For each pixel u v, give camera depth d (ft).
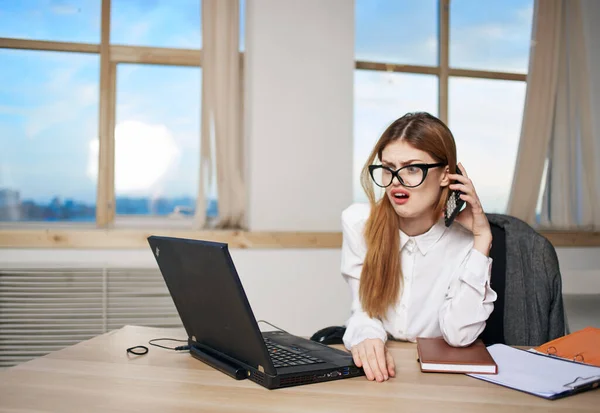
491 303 4.62
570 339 4.55
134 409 3.22
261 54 10.94
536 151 12.48
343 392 3.56
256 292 10.73
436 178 4.57
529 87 12.56
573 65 12.69
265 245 10.69
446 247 5.18
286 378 3.66
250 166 10.96
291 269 10.83
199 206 10.86
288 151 11.01
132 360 4.30
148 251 10.57
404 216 4.60
